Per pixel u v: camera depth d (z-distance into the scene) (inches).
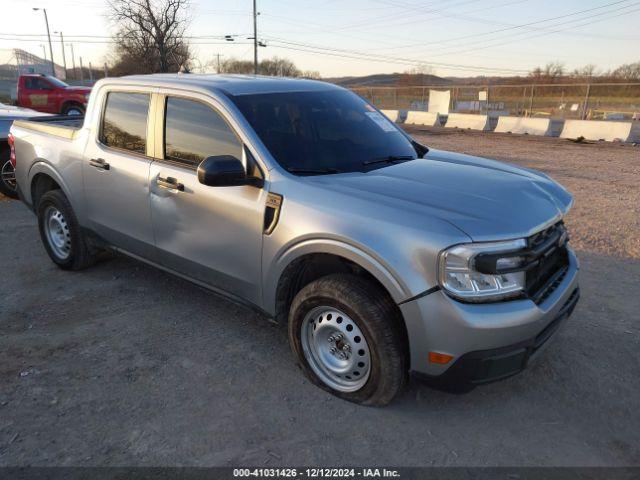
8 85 1674.5
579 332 163.5
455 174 141.0
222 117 142.9
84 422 120.1
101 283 195.9
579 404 129.1
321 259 128.1
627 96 1177.4
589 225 284.4
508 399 130.5
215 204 140.9
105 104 178.5
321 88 170.6
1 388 132.3
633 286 199.9
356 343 121.4
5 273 206.1
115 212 174.6
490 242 108.5
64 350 150.2
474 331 106.4
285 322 140.1
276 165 132.8
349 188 125.0
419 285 108.3
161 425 119.3
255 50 1813.5
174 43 1740.9
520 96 1229.1
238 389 132.8
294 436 116.2
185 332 161.0
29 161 209.9
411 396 130.7
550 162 537.6
